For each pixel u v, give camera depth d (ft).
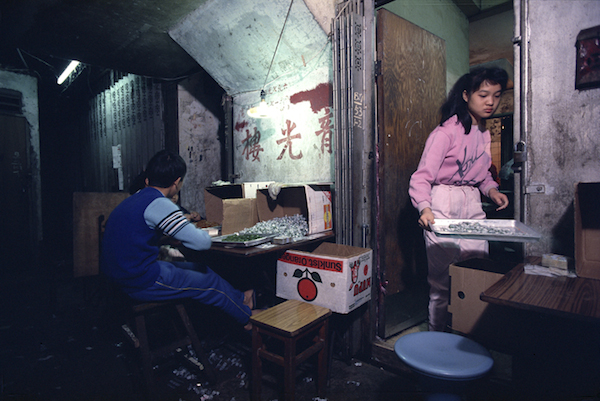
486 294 4.11
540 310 3.67
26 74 19.19
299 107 10.37
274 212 10.16
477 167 8.04
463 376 4.53
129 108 19.25
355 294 7.63
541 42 5.97
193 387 7.63
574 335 4.37
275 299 9.62
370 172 8.59
